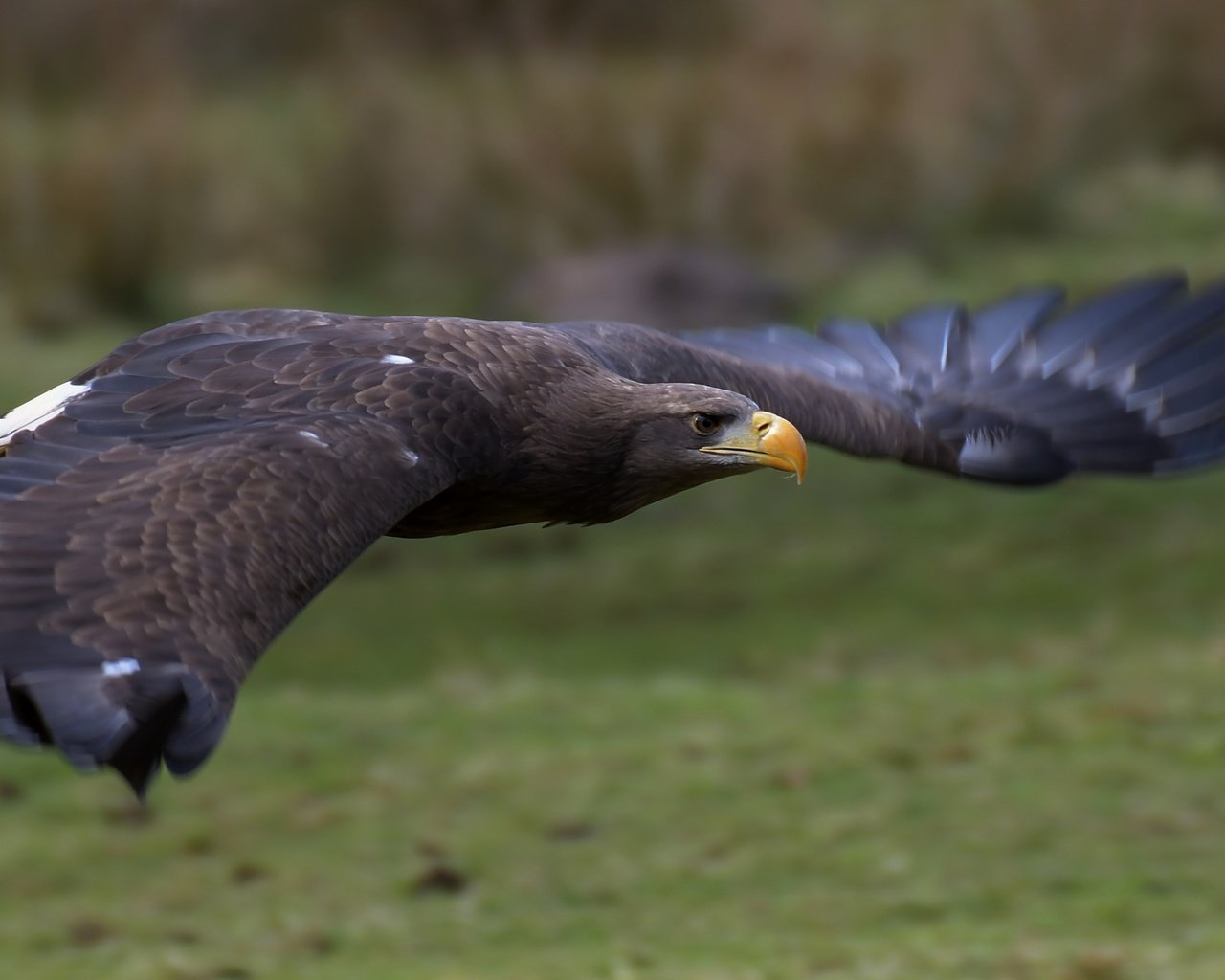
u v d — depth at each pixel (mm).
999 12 28156
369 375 8062
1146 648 15750
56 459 7352
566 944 11227
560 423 8812
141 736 6355
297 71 30094
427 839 12492
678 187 25656
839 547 18328
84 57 28984
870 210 26047
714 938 11180
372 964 11016
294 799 13062
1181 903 11375
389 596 17781
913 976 10469
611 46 29422
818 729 13867
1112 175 27125
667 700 14500
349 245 25188
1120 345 11281
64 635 6551
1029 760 13195
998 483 10797
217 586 6793
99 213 24156
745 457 9086
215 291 24109
